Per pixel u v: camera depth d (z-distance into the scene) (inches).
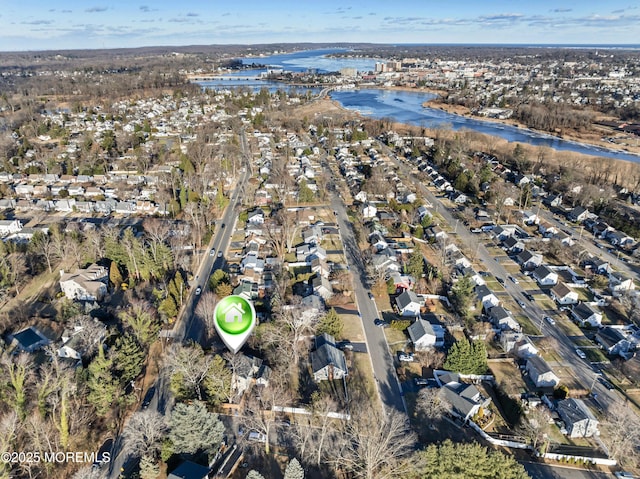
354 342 2827.3
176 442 1911.9
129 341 2393.0
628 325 3006.9
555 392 2418.8
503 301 3324.3
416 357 2689.5
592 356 2760.8
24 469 1926.7
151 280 3476.9
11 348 2620.6
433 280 3511.3
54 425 2041.1
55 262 3750.0
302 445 2009.1
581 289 3476.9
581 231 4468.5
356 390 2429.9
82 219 4658.0
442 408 2276.1
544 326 3038.9
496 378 2556.6
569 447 2119.8
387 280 3400.6
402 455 1946.4
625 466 2031.3
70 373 2226.9
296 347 2613.2
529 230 4547.2
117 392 2180.1
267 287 3329.2
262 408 2287.2
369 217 4744.1
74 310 2878.9
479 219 4734.3
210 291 3314.5
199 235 4121.6
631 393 2472.9
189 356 2325.3
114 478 1902.1
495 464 1713.8
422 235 4303.6
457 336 2915.8
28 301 3213.6
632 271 3730.3
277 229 4323.3
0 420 2089.1
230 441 2102.6
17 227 4340.6
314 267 3533.5
